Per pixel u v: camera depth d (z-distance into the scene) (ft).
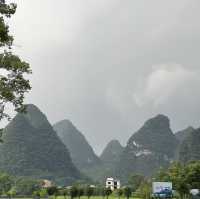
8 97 101.45
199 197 488.02
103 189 549.13
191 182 500.74
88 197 495.82
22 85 104.27
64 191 521.24
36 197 570.87
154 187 487.61
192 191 494.59
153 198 488.02
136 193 574.15
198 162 551.59
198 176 502.38
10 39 100.48
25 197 655.76
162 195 483.10
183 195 501.56
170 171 562.25
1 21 87.81
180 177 499.92
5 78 102.94
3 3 92.89
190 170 506.48
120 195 540.52
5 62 101.55
